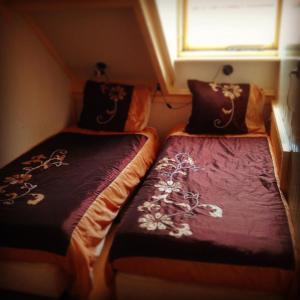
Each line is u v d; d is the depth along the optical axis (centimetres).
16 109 222
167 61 248
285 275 117
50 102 262
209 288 128
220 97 247
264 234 129
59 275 146
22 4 200
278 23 257
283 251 120
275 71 254
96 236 157
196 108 250
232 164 195
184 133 251
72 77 288
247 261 120
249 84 253
